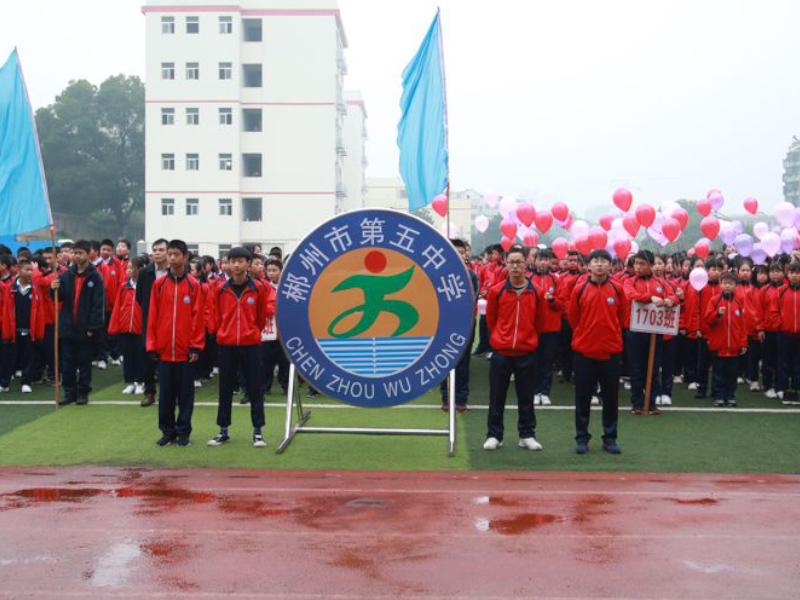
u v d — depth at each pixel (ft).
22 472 21.84
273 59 150.10
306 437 26.27
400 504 18.72
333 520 17.49
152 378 31.19
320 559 15.15
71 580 14.24
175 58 148.56
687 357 36.55
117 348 43.96
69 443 25.22
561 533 16.63
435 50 30.66
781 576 14.40
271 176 151.74
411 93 31.27
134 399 32.83
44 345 37.27
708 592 13.70
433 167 30.66
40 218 29.96
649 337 30.07
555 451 24.26
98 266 40.45
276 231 152.35
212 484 20.59
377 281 23.58
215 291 25.29
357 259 23.53
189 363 24.86
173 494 19.61
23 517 17.78
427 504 18.72
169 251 24.43
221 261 36.60
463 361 30.68
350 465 22.71
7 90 29.86
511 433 27.04
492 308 24.36
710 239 38.58
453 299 23.50
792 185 177.17
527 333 24.08
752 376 36.01
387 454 23.99
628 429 27.32
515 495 19.54
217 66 148.56
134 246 201.87
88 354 31.71
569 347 37.93
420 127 30.96
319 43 149.89
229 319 24.62
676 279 36.06
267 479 21.11
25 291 34.78
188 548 15.75
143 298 30.45
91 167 176.45
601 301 23.52
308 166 151.33
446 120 30.42
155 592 13.71
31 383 36.81
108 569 14.73
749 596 13.53
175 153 149.89
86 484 20.59
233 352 24.86
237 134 149.38
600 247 32.71
